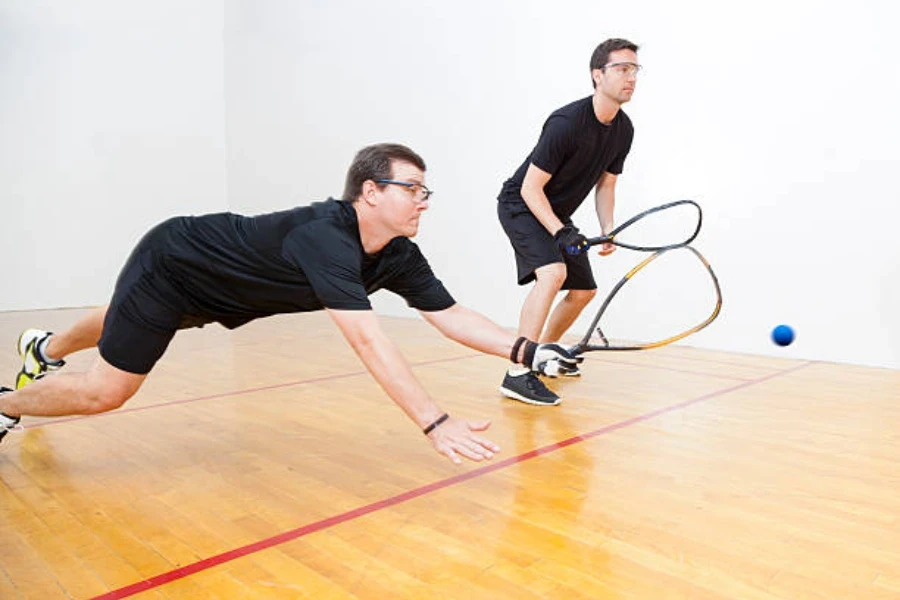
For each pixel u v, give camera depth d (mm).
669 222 3812
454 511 1518
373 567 1256
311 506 1553
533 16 4332
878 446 1964
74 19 6262
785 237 3416
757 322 3541
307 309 1636
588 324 4215
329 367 3225
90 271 6477
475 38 4684
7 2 5891
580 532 1399
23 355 2053
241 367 3234
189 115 6992
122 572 1246
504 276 4660
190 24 6945
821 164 3277
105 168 6508
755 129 3465
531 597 1144
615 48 2352
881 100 3090
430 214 5105
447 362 3348
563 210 2676
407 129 5242
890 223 3105
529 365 1625
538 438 2068
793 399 2549
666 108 3766
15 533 1416
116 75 6531
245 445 2023
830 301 3305
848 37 3160
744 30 3463
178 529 1432
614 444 2004
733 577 1203
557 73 4250
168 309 1558
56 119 6207
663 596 1142
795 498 1573
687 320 3791
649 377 2963
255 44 6734
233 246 1511
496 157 4637
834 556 1280
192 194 7055
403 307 5383
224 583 1200
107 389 1606
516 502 1567
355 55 5641
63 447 2000
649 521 1451
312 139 6168
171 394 2678
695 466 1804
